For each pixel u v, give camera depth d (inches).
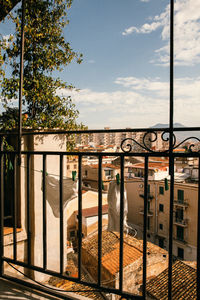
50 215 172.4
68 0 313.0
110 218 85.1
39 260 165.2
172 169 60.4
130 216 992.9
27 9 286.4
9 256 145.4
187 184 806.5
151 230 914.7
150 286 374.0
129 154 67.5
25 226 160.1
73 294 78.2
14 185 91.0
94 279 434.9
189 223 801.6
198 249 57.1
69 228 781.3
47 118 335.9
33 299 78.6
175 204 829.8
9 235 144.6
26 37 295.0
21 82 83.3
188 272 392.8
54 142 176.7
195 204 780.6
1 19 106.7
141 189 935.0
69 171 1169.4
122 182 69.6
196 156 56.9
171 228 59.4
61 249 79.8
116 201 83.4
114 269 391.9
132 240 504.1
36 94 305.9
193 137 61.1
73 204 796.6
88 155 73.9
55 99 326.0
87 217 711.1
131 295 66.0
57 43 331.0
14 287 86.0
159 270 450.6
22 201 159.3
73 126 355.3
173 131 62.3
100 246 72.1
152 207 906.1
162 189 866.8
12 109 292.5
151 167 938.1
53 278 182.1
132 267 405.7
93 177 1002.1
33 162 163.8
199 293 57.4
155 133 65.2
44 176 83.4
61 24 330.6
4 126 271.6
